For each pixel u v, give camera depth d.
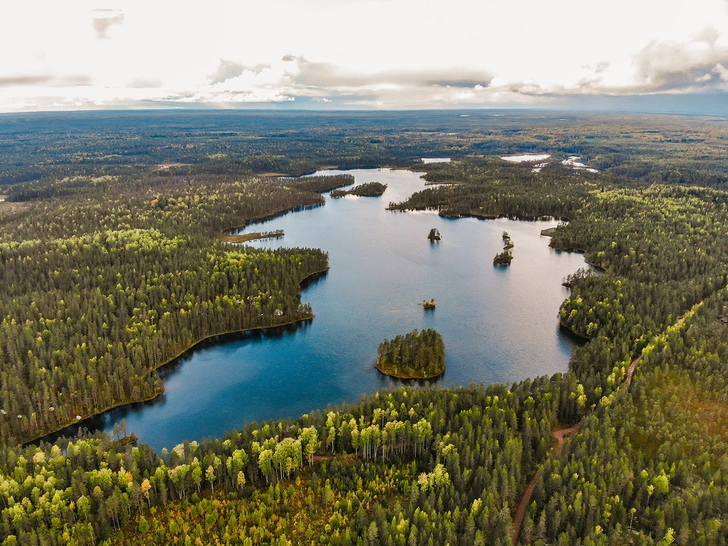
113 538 125.88
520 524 128.38
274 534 124.69
